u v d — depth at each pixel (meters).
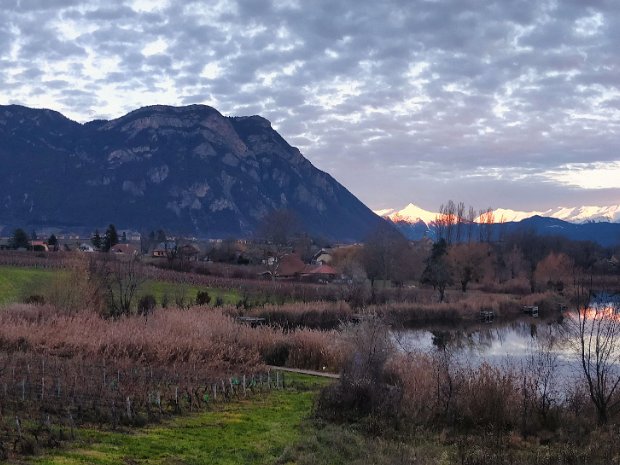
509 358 34.94
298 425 17.73
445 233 119.06
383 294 72.75
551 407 20.00
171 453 13.73
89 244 163.12
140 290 58.94
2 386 17.81
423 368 21.91
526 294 86.81
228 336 33.03
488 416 18.88
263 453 14.53
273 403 21.14
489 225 117.50
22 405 16.30
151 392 19.44
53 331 28.73
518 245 110.69
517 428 18.44
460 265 90.44
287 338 33.91
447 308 66.00
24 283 57.41
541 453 15.83
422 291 82.19
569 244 110.44
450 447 16.42
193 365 25.83
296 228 154.75
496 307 70.25
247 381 24.80
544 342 38.31
